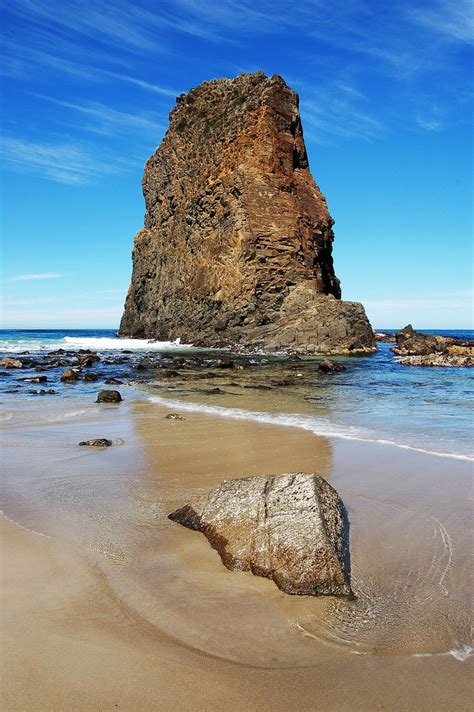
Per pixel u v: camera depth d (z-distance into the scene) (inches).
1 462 378.0
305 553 203.5
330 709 132.8
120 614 176.6
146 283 2805.1
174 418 561.3
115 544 235.1
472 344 1958.7
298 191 2281.0
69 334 4542.3
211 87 2682.1
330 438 456.8
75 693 136.6
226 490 260.7
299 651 157.9
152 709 131.7
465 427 513.7
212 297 2165.4
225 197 2190.0
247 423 533.3
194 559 220.8
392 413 605.9
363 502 290.7
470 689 140.3
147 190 2891.2
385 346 2586.1
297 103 2395.4
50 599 185.0
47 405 674.2
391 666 150.7
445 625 172.2
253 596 191.3
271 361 1459.2
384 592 194.5
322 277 2215.8
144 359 1482.5
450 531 250.1
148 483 326.3
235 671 147.6
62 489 314.8
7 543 233.3
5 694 135.4
